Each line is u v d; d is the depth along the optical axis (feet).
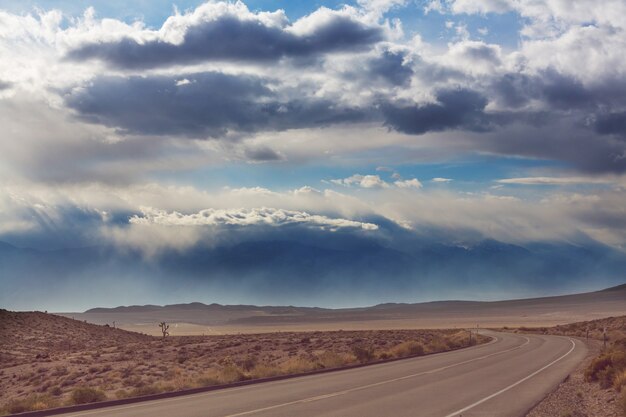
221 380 103.24
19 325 300.40
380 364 132.77
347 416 61.31
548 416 61.26
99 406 77.92
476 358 142.72
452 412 63.41
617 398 69.67
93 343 295.69
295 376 109.19
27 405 83.87
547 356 144.97
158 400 80.64
